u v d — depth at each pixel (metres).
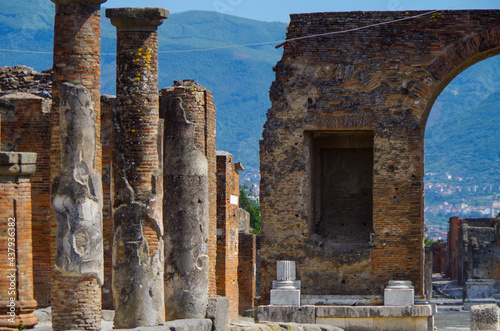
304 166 34.41
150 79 25.03
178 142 28.39
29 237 22.56
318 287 34.12
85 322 22.67
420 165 33.97
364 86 34.22
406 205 33.84
